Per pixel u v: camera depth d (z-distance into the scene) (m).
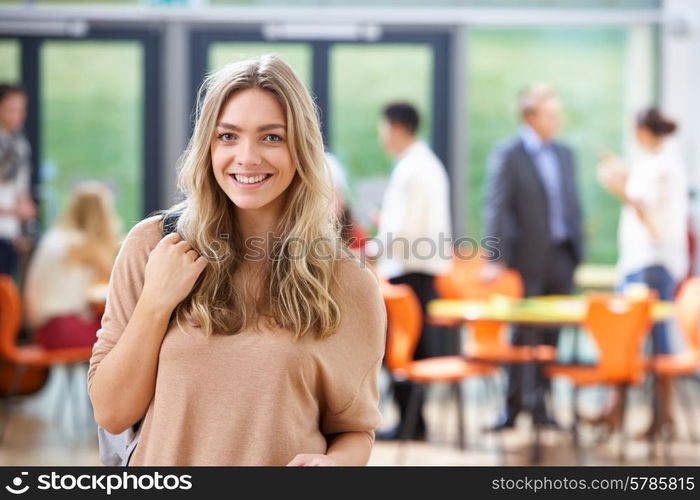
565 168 9.96
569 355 12.53
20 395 10.28
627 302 8.06
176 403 2.75
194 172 2.83
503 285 9.84
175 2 12.68
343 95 12.76
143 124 12.87
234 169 2.78
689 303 8.83
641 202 9.53
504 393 10.45
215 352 2.75
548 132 9.86
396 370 8.48
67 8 12.70
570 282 10.00
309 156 2.82
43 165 12.84
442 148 12.80
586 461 8.48
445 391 11.16
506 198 9.78
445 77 12.76
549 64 12.81
